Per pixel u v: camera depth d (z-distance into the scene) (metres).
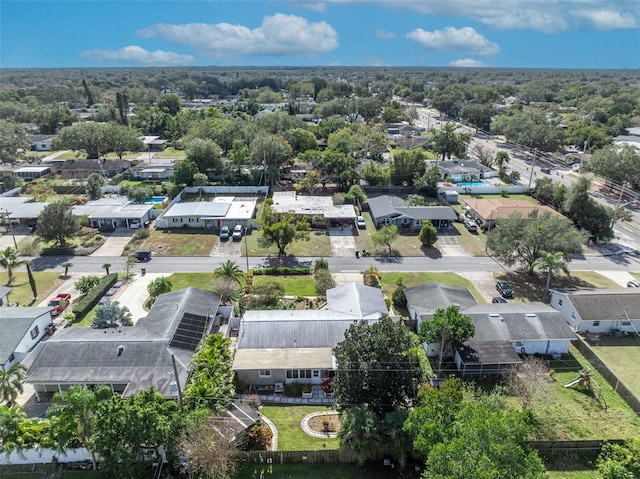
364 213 98.69
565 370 49.31
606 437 40.06
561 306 59.03
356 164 128.12
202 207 92.94
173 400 40.25
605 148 111.19
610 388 46.62
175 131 173.50
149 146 159.50
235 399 43.12
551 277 70.06
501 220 70.81
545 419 41.75
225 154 140.00
